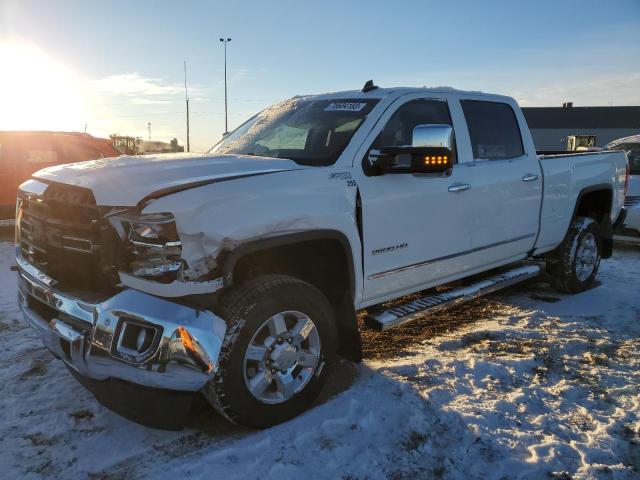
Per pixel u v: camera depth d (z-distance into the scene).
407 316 3.90
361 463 2.74
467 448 2.87
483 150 4.54
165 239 2.63
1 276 6.64
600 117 63.91
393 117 3.87
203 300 2.76
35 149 8.91
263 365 2.95
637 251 8.41
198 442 2.95
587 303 5.46
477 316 5.07
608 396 3.45
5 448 2.90
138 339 2.65
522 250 5.03
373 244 3.58
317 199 3.19
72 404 3.37
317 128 3.85
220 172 3.02
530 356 4.04
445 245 4.14
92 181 2.83
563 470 2.69
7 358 4.05
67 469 2.73
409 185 3.78
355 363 3.89
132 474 2.68
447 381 3.60
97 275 2.82
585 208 6.21
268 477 2.63
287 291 2.98
